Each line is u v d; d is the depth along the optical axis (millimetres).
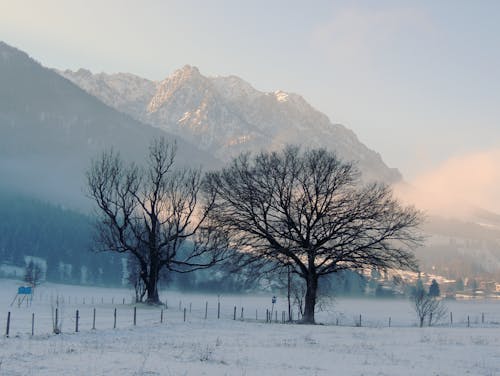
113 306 61188
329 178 50062
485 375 23062
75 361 22203
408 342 35062
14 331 34094
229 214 51344
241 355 26547
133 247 62500
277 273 52906
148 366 21703
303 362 25094
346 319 87125
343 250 49969
